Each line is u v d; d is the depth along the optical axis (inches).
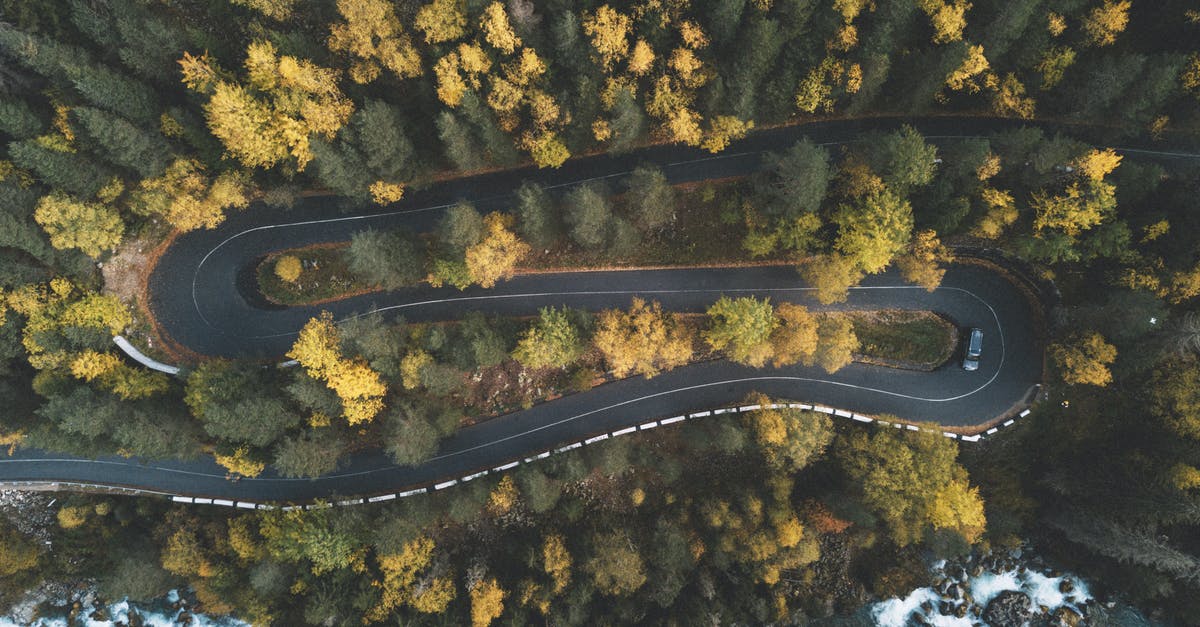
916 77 2306.8
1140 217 2329.0
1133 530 2447.1
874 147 2223.2
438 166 2586.1
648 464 2682.1
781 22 2178.9
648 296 2723.9
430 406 2566.4
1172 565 2304.4
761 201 2404.0
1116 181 2289.6
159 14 2277.3
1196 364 2406.5
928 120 2600.9
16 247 2272.4
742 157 2632.9
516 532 2785.4
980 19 2241.6
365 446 2741.1
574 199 2229.3
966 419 2731.3
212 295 2659.9
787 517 2549.2
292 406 2468.0
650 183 2250.2
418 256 2522.1
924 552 2950.3
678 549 2556.6
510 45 2038.6
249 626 3029.0
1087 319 2469.2
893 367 2753.4
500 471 2726.4
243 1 2117.4
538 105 2188.7
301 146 2171.5
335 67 2233.0
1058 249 2326.5
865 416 2723.9
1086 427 2647.6
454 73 2096.5
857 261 2345.0
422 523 2541.8
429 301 2706.7
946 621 2896.2
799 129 2618.1
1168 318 2420.0
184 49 2149.4
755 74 2206.0
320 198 2667.3
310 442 2370.8
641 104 2363.4
